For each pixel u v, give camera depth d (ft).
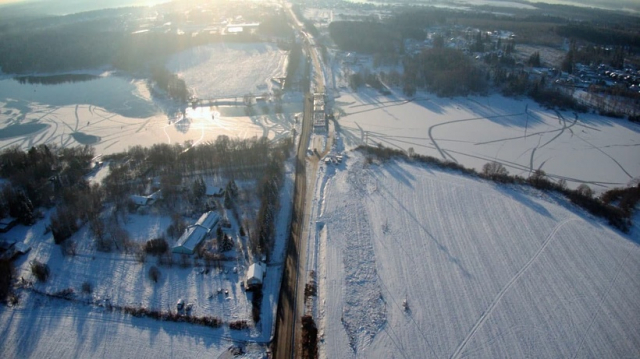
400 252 245.86
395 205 290.15
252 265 228.02
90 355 188.14
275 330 198.59
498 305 208.74
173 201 291.17
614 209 282.56
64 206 284.82
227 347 190.90
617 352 185.06
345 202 293.43
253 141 368.07
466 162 365.61
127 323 203.31
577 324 197.88
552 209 284.61
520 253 243.81
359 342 191.83
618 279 224.53
